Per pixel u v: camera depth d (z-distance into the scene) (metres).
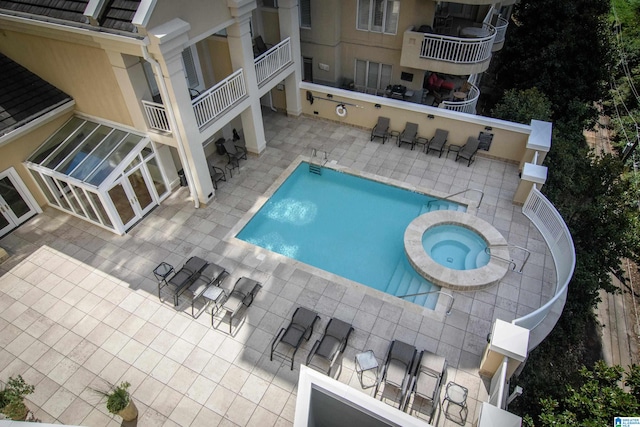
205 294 10.57
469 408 8.96
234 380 9.50
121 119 13.12
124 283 11.74
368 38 18.61
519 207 14.07
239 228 13.45
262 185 15.23
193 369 9.72
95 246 12.88
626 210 15.94
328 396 5.90
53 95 13.27
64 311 11.02
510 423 7.24
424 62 17.44
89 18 10.58
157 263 12.30
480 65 17.28
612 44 27.53
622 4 38.34
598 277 15.30
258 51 17.89
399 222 13.95
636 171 24.50
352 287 11.51
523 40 25.20
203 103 12.90
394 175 15.58
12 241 13.09
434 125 16.41
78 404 9.12
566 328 15.26
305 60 20.27
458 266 12.34
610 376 9.23
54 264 12.30
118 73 11.67
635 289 21.28
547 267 12.08
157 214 14.02
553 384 12.71
